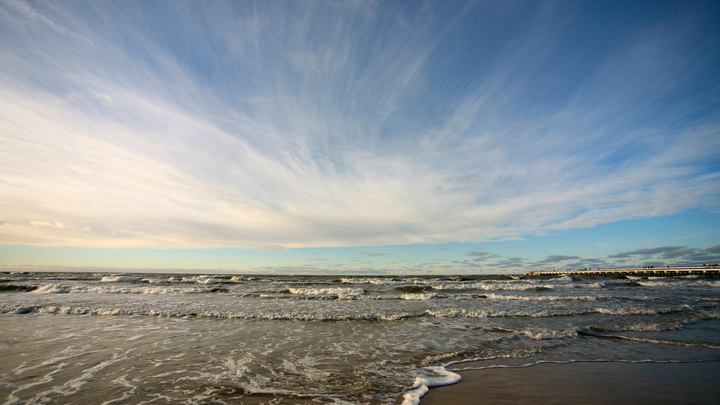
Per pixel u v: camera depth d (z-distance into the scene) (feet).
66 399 17.61
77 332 33.71
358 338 32.89
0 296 64.75
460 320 42.93
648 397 18.63
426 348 29.32
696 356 27.50
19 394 18.11
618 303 59.98
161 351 27.22
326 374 22.24
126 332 34.04
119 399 17.72
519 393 19.19
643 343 31.73
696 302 61.52
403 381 21.02
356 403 17.57
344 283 115.24
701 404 17.63
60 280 116.37
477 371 23.43
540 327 38.86
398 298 67.97
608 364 25.21
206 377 21.34
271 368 23.36
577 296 70.85
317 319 42.86
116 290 77.61
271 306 54.54
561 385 20.57
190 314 44.32
